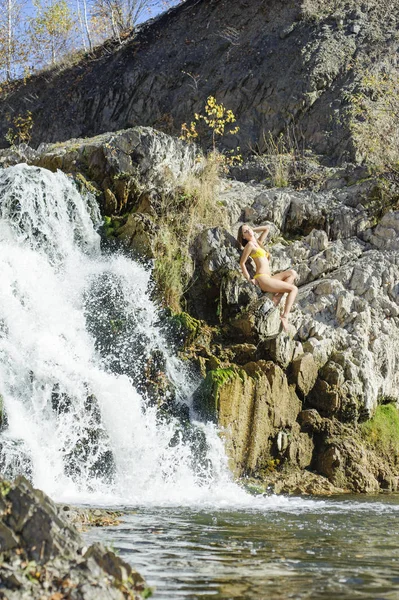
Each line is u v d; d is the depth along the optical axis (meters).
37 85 27.72
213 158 15.95
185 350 12.31
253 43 22.16
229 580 4.58
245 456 11.07
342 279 13.66
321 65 20.31
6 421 9.76
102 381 10.79
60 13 30.64
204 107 21.73
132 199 14.60
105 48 27.02
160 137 14.96
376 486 11.54
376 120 18.30
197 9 24.89
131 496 9.25
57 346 11.19
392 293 13.52
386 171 15.99
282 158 18.22
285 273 13.02
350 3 21.97
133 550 5.44
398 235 14.51
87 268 13.17
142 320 12.36
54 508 4.32
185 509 8.04
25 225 13.39
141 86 23.59
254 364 11.61
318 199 15.47
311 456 11.65
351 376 12.14
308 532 6.53
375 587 4.48
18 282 11.99
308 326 12.86
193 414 11.27
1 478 4.31
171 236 13.57
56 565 3.95
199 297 13.44
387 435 12.30
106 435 10.39
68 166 15.30
